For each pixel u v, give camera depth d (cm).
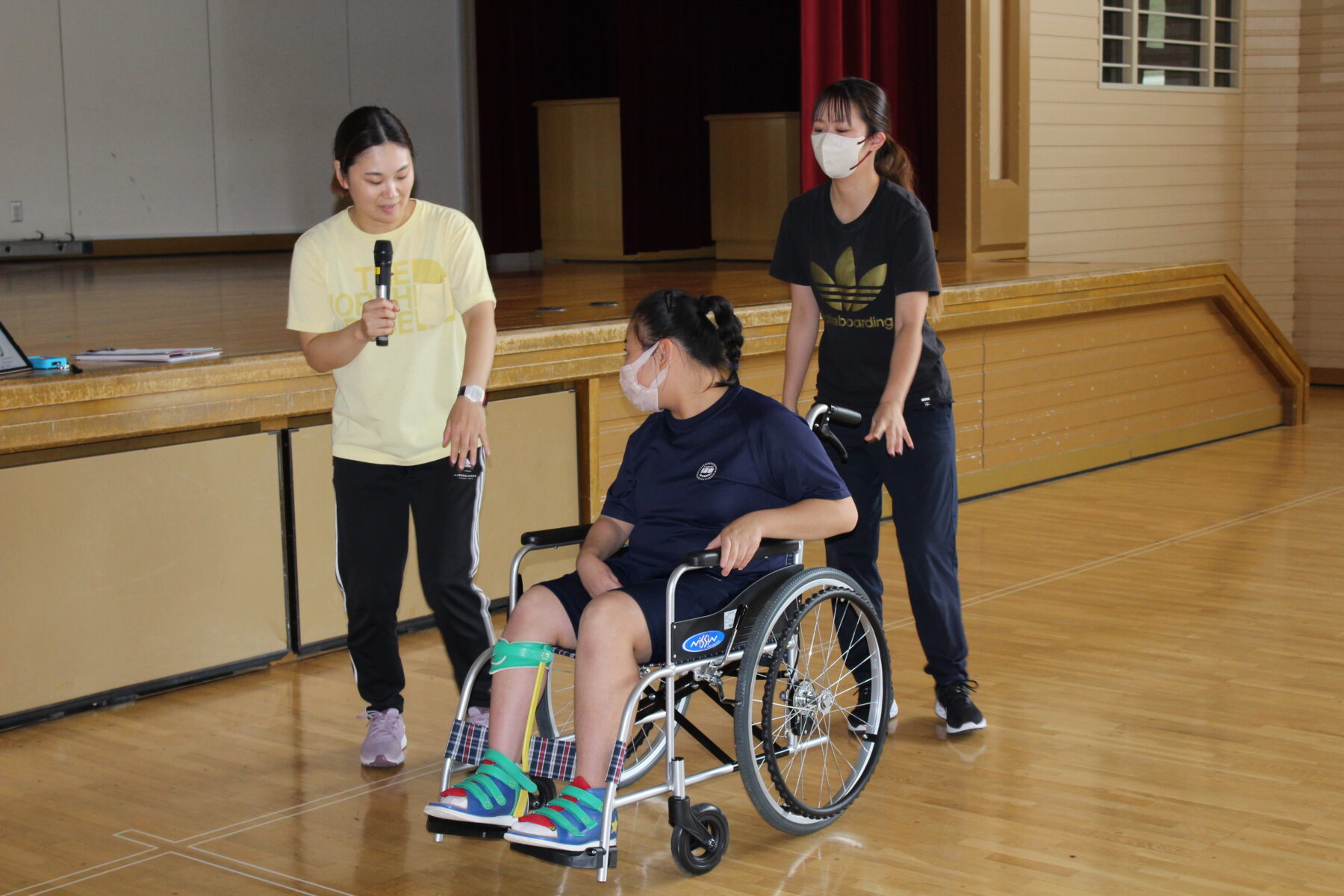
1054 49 825
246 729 338
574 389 455
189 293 636
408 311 290
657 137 930
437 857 263
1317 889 243
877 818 276
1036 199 825
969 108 760
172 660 366
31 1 882
